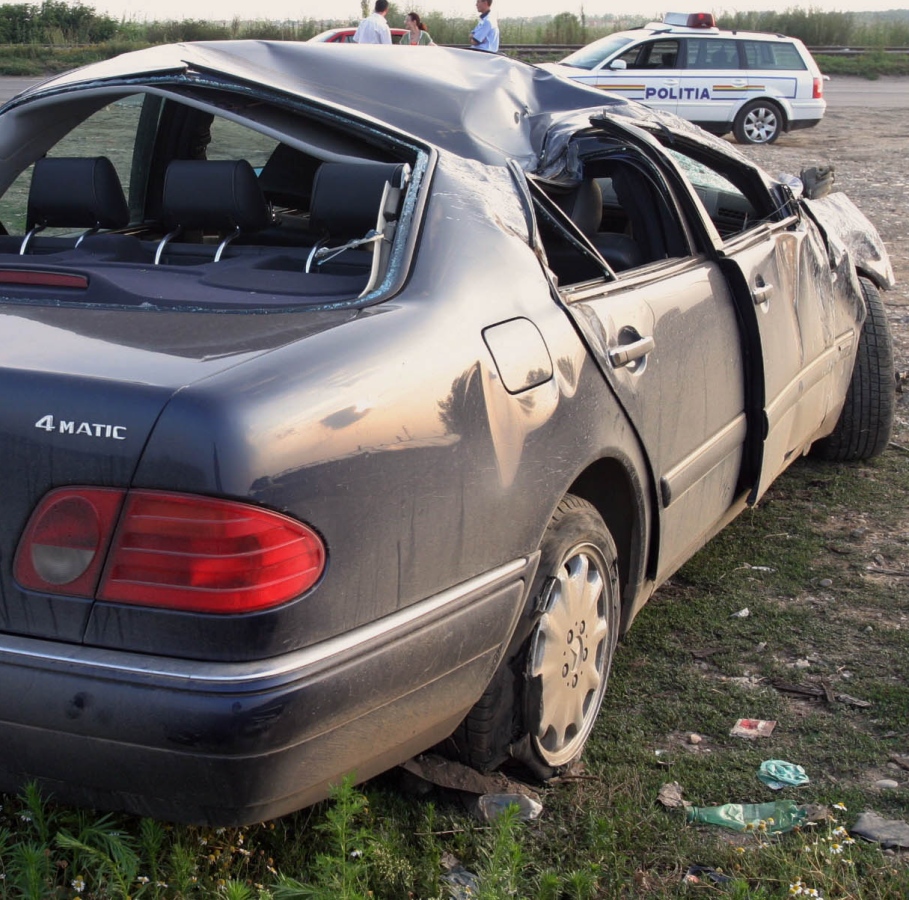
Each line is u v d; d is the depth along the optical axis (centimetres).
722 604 390
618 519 308
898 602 392
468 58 370
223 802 198
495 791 269
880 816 272
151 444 192
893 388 512
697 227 357
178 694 191
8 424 199
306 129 296
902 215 1215
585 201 348
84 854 223
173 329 227
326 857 212
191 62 315
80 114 343
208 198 299
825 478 508
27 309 247
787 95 1831
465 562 233
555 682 273
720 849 257
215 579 191
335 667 203
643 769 291
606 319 288
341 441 205
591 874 237
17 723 198
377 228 255
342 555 204
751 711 323
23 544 199
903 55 3306
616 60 1814
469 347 238
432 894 233
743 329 365
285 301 246
